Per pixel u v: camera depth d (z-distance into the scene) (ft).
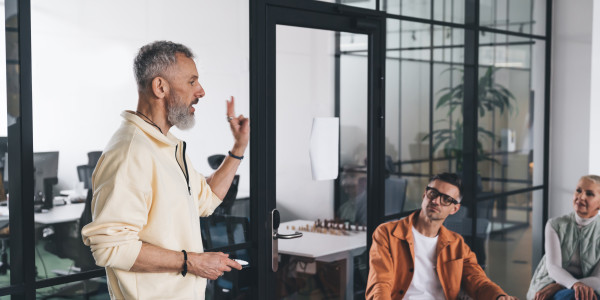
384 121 12.67
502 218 16.02
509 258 16.37
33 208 7.80
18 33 7.60
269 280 10.75
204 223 9.73
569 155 16.93
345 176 12.07
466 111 14.74
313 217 11.53
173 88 6.71
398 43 12.86
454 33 14.21
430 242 10.12
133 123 6.42
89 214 8.39
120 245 5.94
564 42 16.84
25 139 7.69
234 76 10.05
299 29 11.03
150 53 6.66
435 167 14.02
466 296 10.39
